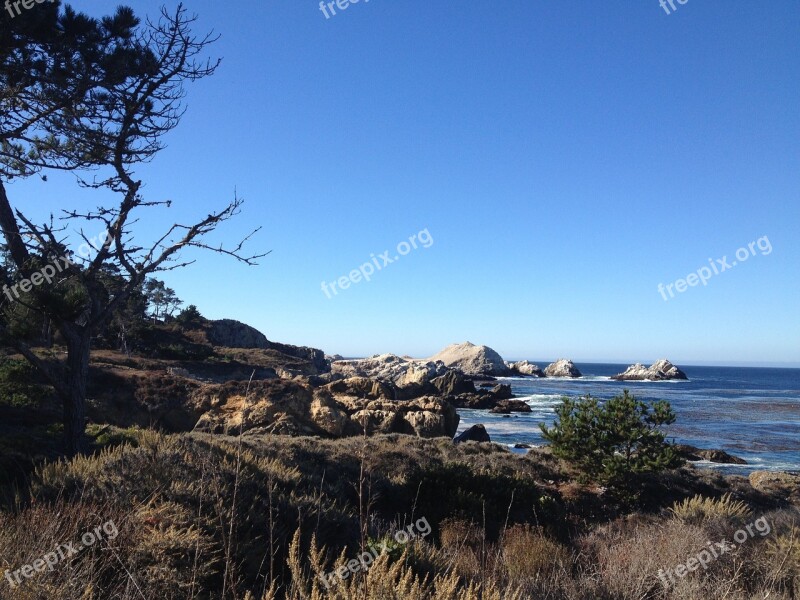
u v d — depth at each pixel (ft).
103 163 42.73
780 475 79.56
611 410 60.23
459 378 272.72
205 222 39.37
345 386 148.25
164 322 265.34
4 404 60.80
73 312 37.50
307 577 16.89
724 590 21.68
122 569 16.78
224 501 23.36
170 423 113.91
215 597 16.80
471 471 49.08
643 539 29.22
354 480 45.01
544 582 22.07
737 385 449.89
